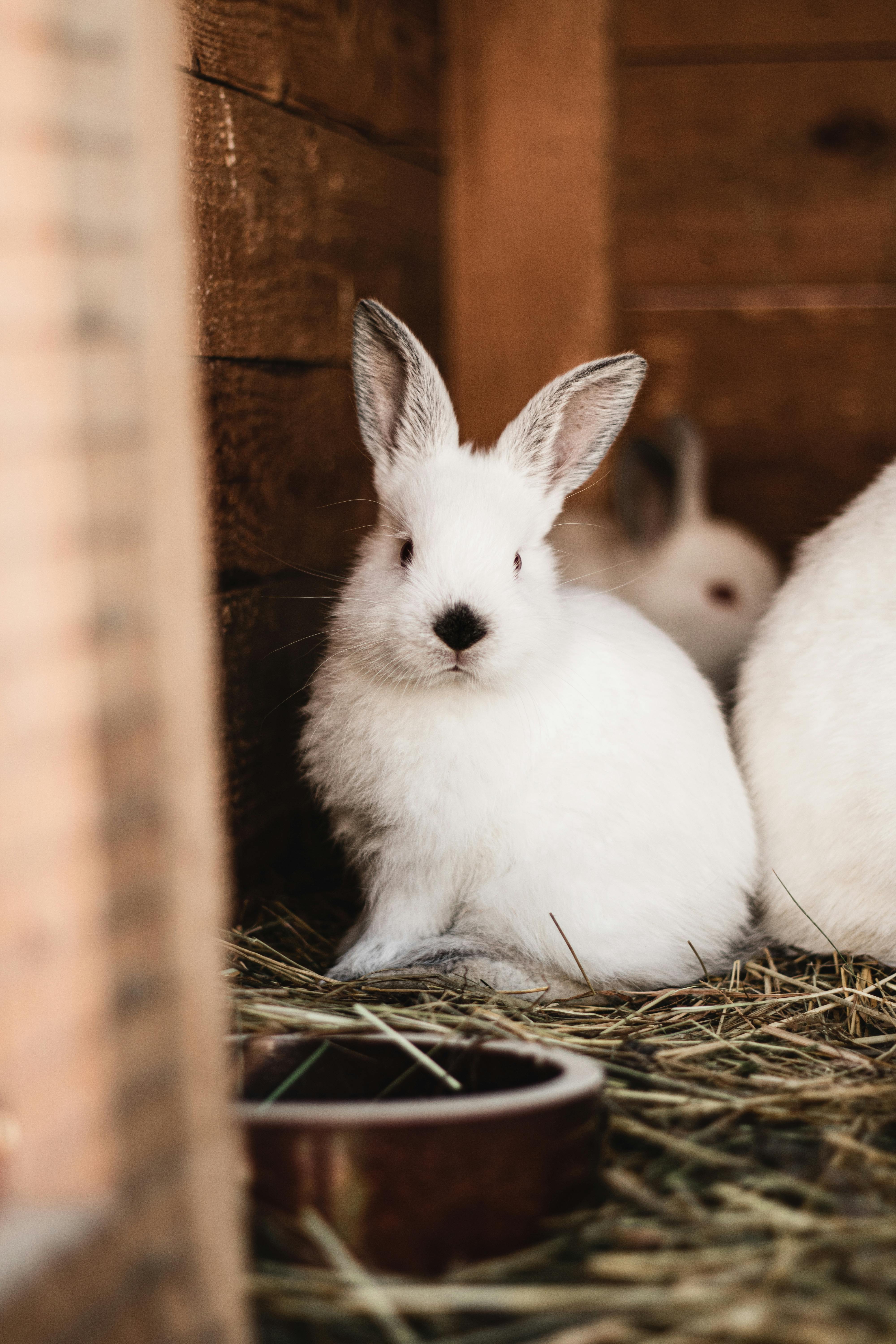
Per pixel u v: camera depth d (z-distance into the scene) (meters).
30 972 0.52
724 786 0.86
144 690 0.54
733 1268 0.64
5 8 0.49
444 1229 0.65
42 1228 0.50
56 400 0.50
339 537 1.00
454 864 0.83
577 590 0.91
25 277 0.50
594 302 1.12
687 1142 0.70
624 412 0.87
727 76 1.13
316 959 0.86
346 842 0.87
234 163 0.86
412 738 0.82
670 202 1.15
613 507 1.19
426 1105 0.65
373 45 1.01
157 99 0.54
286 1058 0.71
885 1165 0.69
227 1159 0.58
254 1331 0.62
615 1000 0.81
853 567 0.87
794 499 1.17
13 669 0.51
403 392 0.87
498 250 1.13
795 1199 0.67
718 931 0.86
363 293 1.01
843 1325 0.61
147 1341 0.54
